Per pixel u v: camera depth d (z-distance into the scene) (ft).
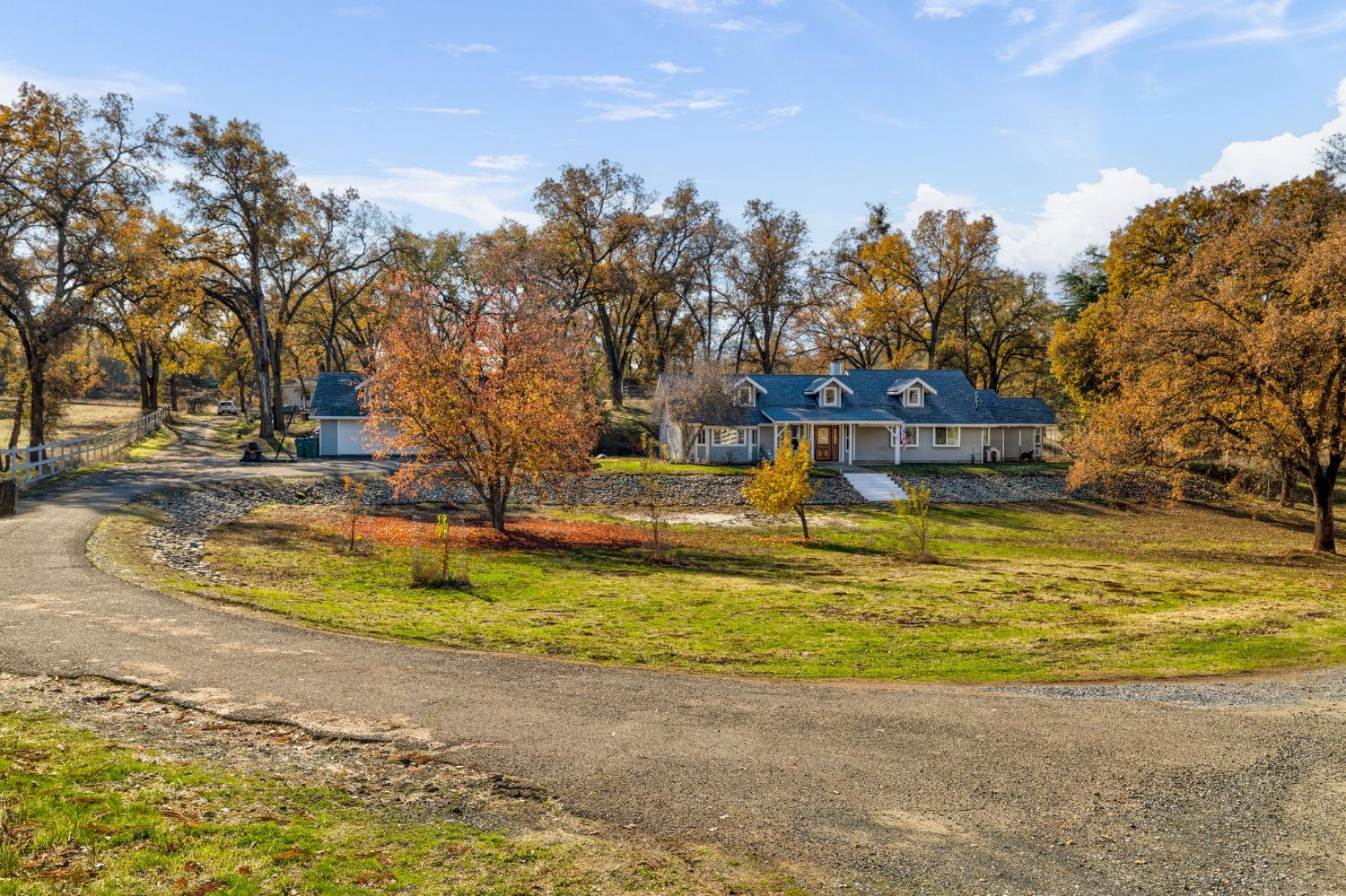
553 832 25.40
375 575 73.26
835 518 133.08
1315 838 25.96
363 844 24.06
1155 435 100.48
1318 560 98.43
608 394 252.42
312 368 318.86
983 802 28.19
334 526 101.35
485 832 25.21
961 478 157.99
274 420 205.77
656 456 189.78
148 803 25.18
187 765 28.40
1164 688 42.93
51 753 28.12
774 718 36.45
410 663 42.78
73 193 132.36
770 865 23.88
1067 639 54.49
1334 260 89.51
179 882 21.09
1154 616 62.80
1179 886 23.04
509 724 34.45
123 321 143.95
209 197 177.27
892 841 25.36
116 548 71.67
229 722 32.91
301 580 68.39
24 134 130.00
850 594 72.33
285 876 21.91
